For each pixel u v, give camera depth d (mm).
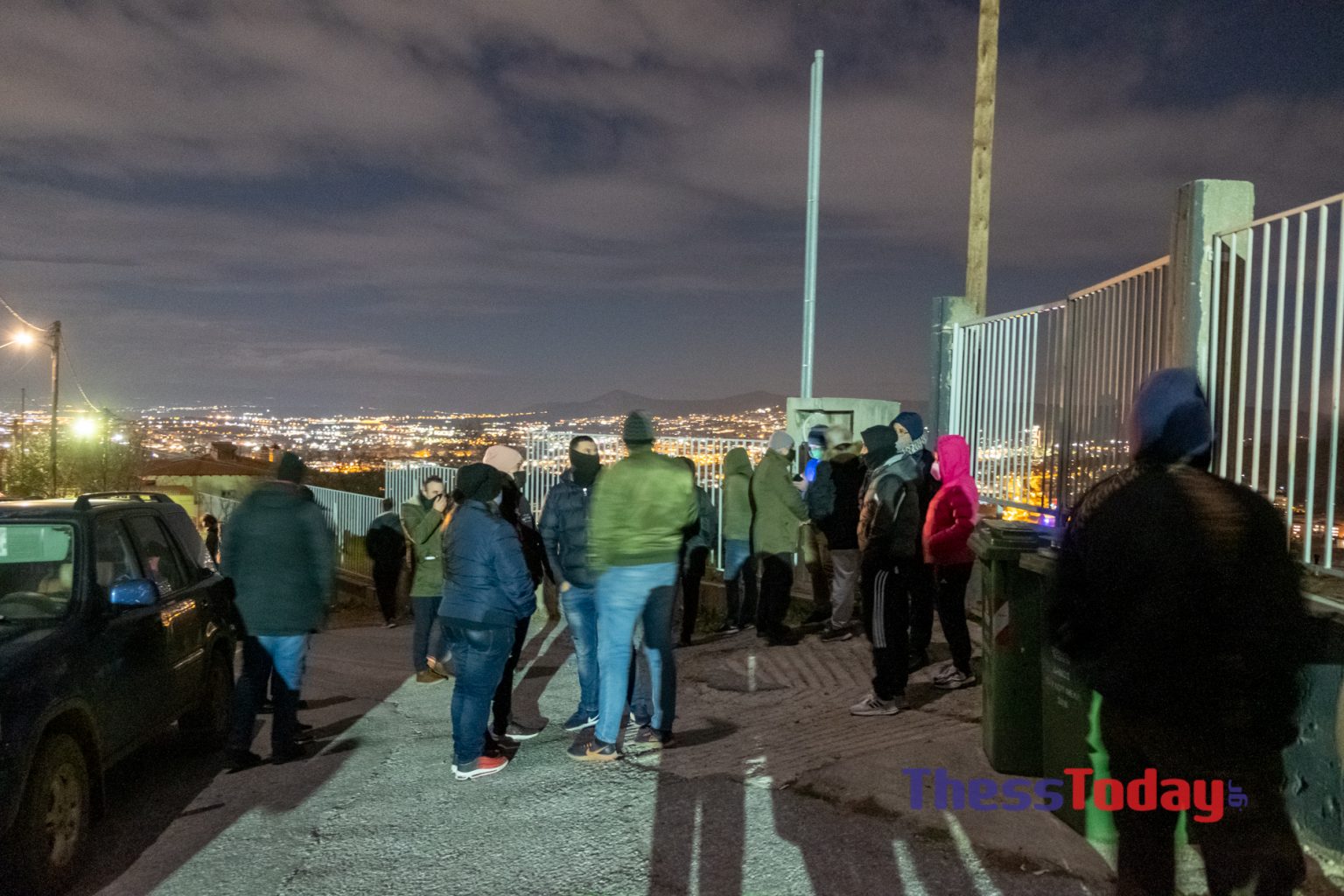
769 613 8750
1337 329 3971
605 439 11281
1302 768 3582
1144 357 5609
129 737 5352
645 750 5730
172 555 6691
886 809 4480
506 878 4184
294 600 6121
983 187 10602
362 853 4559
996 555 4594
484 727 5520
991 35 10617
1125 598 2738
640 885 4047
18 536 5473
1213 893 2754
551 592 12172
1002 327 8039
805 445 10422
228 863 4555
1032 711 4656
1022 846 4031
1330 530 3980
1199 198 4852
